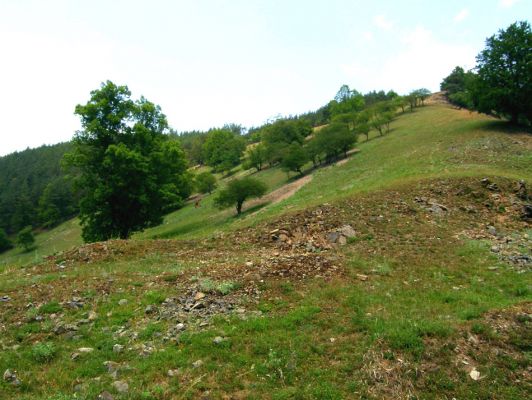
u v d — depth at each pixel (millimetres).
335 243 14703
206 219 42250
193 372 6746
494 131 37594
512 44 38844
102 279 11359
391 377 6539
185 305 9414
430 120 59562
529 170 25062
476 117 50812
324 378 6590
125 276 11711
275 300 9516
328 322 8344
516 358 6879
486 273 11219
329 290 9984
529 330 7500
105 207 29906
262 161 70875
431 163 29141
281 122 84188
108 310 9312
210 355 7242
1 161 135125
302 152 50312
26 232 67312
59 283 11117
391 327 7836
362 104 101750
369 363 6855
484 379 6465
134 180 29281
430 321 7980
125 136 30625
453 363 6789
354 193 21703
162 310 9172
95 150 30172
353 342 7516
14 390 6418
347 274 11281
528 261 12102
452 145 34531
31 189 101438
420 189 20109
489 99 40125
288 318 8508
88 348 7617
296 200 31500
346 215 17094
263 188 38875
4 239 73938
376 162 37719
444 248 13414
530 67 37500
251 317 8656
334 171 41438
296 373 6750
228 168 85938
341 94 110500
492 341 7285
